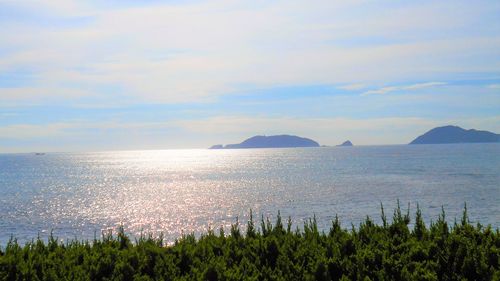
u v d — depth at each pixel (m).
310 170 132.00
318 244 11.62
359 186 78.75
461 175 97.06
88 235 40.78
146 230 43.06
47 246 12.03
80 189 87.38
